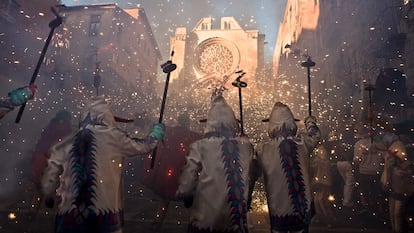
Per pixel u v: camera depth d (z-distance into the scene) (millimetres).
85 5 25406
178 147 5090
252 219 5820
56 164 2432
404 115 9297
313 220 5844
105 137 2486
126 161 8680
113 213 2354
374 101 10086
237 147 2689
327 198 6137
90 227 2246
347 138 11031
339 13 17031
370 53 11477
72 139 2506
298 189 2779
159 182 4875
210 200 2471
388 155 4832
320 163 6312
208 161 2588
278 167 2887
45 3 17562
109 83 23828
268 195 2916
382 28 11672
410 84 9453
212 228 2418
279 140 2986
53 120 5059
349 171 6246
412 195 4473
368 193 6527
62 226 2246
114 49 24734
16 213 5258
